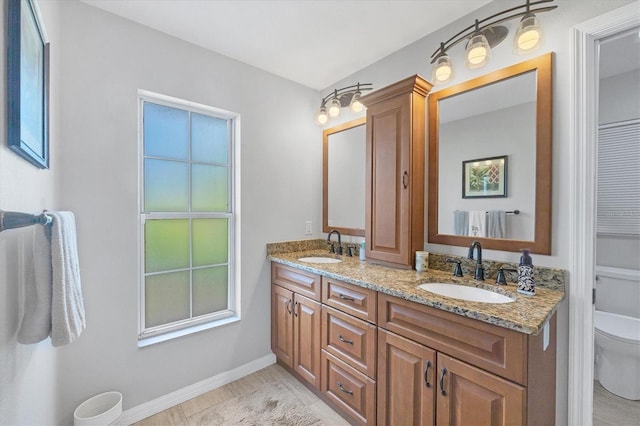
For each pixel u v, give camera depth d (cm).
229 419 179
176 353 195
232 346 222
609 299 241
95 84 165
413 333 138
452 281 164
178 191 207
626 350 190
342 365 175
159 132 198
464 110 176
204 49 207
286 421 177
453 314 123
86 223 162
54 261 83
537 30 129
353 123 246
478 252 160
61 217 88
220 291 228
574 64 136
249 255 233
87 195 162
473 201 172
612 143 240
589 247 134
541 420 116
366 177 209
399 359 144
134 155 179
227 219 232
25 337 78
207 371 209
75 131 158
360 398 163
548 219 143
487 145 166
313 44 204
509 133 158
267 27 184
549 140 143
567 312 138
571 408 136
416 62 200
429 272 180
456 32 178
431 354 130
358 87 229
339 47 208
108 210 169
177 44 195
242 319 228
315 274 197
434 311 130
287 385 215
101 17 166
